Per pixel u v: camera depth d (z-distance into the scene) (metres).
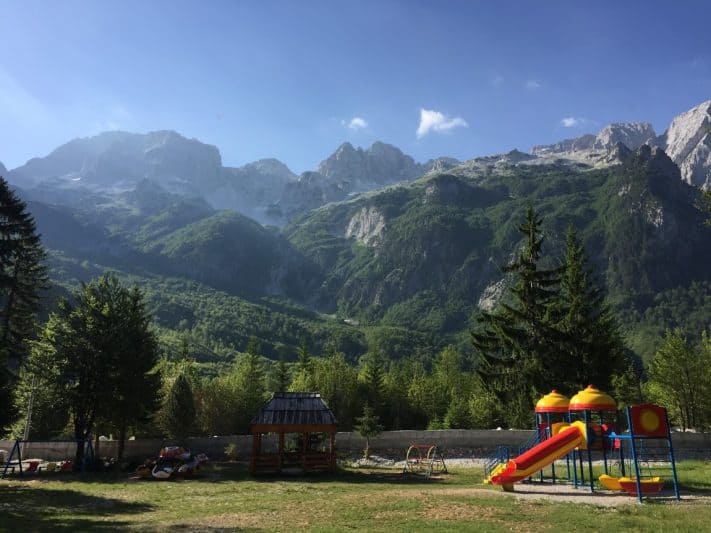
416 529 14.97
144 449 44.53
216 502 21.66
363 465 41.75
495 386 41.34
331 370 76.25
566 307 40.78
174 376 60.53
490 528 14.96
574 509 18.42
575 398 25.91
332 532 14.43
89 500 22.45
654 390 64.19
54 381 39.06
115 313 41.78
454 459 43.47
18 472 35.84
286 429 35.06
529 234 42.41
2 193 44.31
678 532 13.83
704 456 42.34
